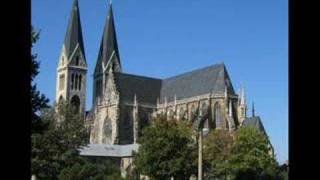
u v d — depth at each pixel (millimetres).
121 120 199000
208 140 128500
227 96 182750
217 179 123000
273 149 131625
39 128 36781
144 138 102562
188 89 199500
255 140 122938
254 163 120875
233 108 183375
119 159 183500
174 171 97812
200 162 68375
